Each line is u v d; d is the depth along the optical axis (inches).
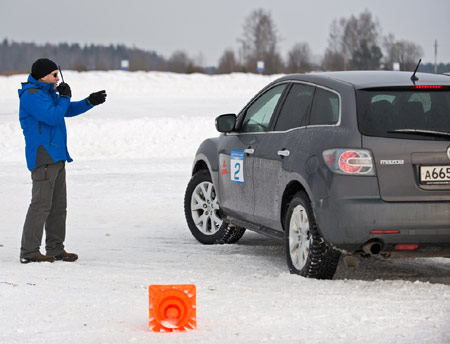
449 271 378.3
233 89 2573.8
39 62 385.4
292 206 346.6
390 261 402.0
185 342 235.0
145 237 482.3
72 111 403.9
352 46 5108.3
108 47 7372.1
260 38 5098.4
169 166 952.9
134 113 1679.4
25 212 604.1
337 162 316.5
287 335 242.1
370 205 308.8
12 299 298.0
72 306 285.4
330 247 321.7
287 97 381.7
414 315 265.6
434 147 314.5
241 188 406.3
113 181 800.9
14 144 1149.7
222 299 294.2
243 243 459.5
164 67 5260.8
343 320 260.4
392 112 322.3
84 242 462.0
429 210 311.0
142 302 290.7
